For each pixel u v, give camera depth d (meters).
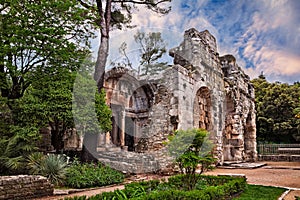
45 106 9.74
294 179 10.40
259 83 34.88
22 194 6.63
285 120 29.11
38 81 10.36
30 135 9.30
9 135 9.96
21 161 8.62
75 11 10.35
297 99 29.77
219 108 15.15
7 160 8.37
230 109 17.31
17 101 9.96
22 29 9.34
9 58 10.16
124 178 9.70
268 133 29.50
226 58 18.52
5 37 9.40
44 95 10.18
